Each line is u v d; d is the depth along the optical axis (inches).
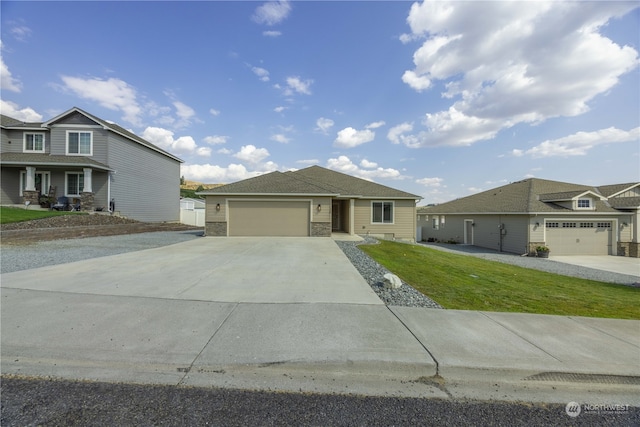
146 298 187.5
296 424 87.0
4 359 116.0
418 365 116.0
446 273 331.6
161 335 136.6
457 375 114.7
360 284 234.1
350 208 694.5
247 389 103.4
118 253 362.6
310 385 106.9
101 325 146.2
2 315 155.9
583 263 593.3
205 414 90.1
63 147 725.9
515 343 137.1
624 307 217.8
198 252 380.5
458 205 1008.9
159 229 759.7
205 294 199.3
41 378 106.3
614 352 131.3
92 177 727.7
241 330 143.7
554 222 698.8
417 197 734.5
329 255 376.5
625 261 623.2
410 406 97.4
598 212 692.1
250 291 209.0
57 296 187.3
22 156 716.7
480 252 756.6
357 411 93.9
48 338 131.4
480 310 187.6
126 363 115.0
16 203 719.7
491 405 99.5
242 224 600.7
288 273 268.5
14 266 273.6
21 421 85.0
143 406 93.0
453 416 93.3
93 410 90.6
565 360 122.3
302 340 133.9
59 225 544.4
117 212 740.7
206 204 596.7
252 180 676.7
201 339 133.6
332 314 167.5
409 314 171.6
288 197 605.3
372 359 117.4
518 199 789.2
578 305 216.7
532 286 295.3
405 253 458.9
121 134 767.7
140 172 860.0
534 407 99.4
